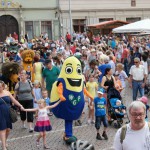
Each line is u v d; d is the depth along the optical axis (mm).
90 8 42906
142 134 4848
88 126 11859
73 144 3926
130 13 44375
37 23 41156
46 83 12984
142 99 8781
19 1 40250
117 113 11484
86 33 35875
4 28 40062
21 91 11258
